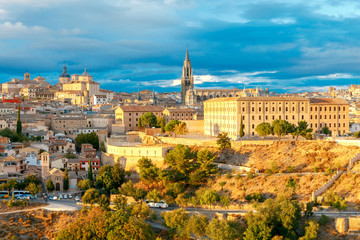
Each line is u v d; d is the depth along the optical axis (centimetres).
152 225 17212
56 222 17350
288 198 16575
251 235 14675
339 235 14775
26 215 17650
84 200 18462
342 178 17462
